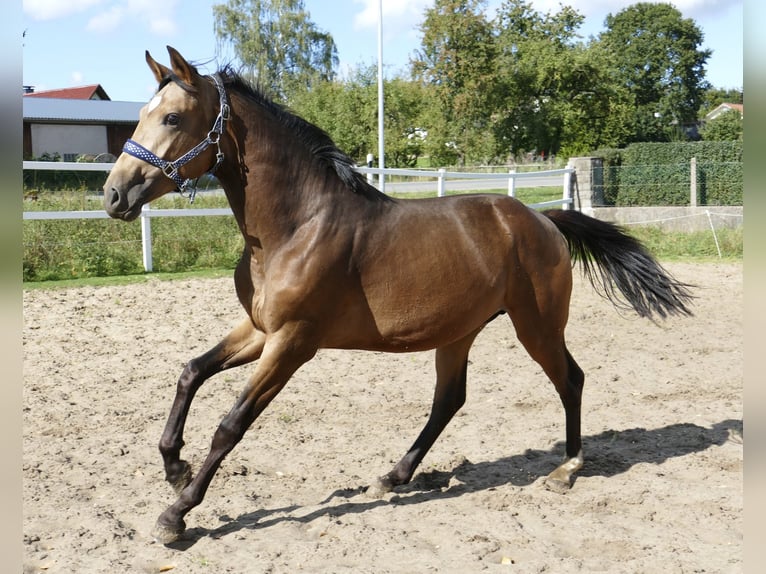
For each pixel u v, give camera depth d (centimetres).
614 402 605
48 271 1025
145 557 345
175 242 1131
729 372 691
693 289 1050
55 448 480
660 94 5791
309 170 383
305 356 378
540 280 441
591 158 1619
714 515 396
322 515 393
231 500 411
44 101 3803
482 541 363
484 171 2909
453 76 3075
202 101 362
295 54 4834
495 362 723
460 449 503
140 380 637
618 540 364
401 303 395
